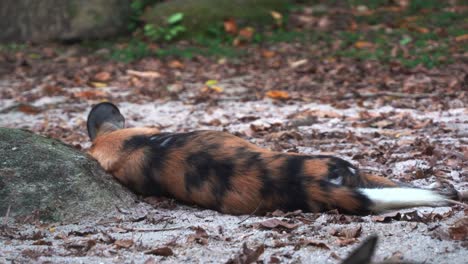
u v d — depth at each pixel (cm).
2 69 1480
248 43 1609
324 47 1527
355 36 1564
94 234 534
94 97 1190
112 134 638
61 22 1683
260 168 548
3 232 538
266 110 1035
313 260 454
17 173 578
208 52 1548
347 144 793
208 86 1226
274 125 902
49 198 568
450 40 1485
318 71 1331
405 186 552
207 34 1673
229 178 554
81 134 921
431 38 1515
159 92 1209
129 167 603
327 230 502
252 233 509
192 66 1447
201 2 1720
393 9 1739
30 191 570
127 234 527
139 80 1334
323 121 934
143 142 611
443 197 546
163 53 1545
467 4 1744
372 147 770
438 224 504
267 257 461
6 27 1698
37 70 1462
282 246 481
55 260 471
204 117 1005
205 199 565
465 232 479
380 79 1220
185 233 522
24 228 550
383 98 1072
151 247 495
